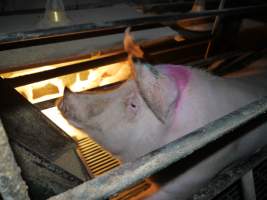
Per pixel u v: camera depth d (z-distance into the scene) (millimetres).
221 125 966
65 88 1638
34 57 2117
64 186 1118
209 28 3908
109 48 2488
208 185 1323
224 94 1707
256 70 2588
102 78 3000
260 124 1880
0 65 1968
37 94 2754
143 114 1545
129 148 1604
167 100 1442
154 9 3607
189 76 1723
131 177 737
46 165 1083
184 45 3346
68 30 1196
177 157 837
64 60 2352
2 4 3363
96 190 689
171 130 1566
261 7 2387
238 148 1790
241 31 3982
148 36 2902
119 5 3771
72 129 2555
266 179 1975
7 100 1252
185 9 3844
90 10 3338
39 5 3627
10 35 1022
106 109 1548
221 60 3188
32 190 992
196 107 1602
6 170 604
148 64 1418
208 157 1673
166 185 1666
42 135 1241
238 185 1837
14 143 1015
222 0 3182
